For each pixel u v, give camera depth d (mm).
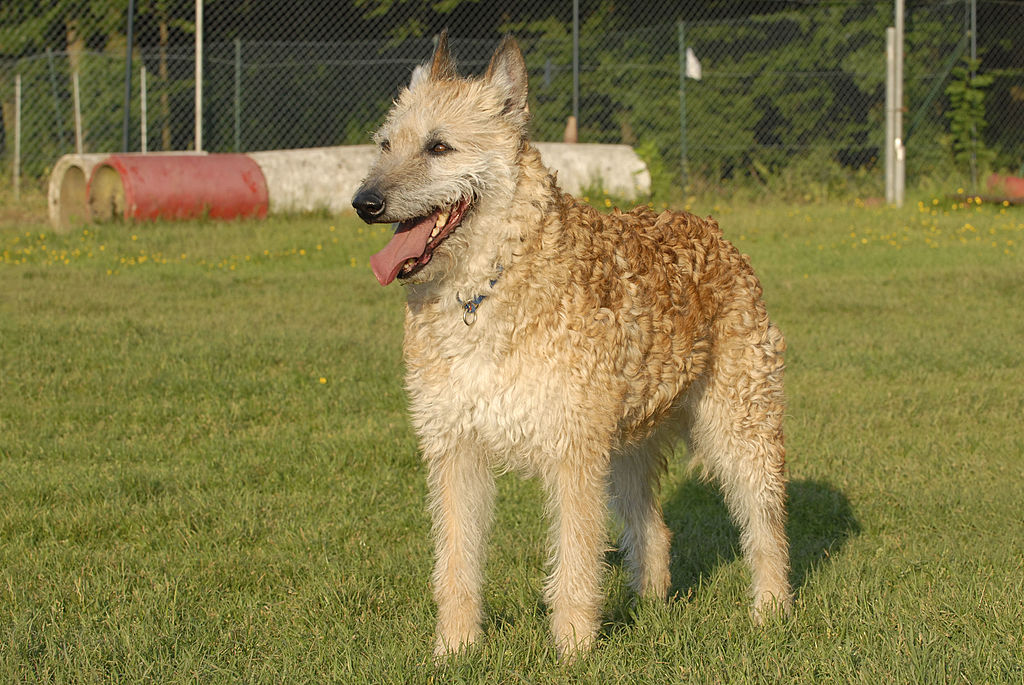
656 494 5988
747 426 5574
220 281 14969
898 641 4688
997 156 27562
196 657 4727
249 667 4652
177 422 8625
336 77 25422
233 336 11305
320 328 12016
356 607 5383
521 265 4578
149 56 22891
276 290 14453
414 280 4582
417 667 4559
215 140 25078
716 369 5523
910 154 25797
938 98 26562
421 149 4723
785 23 26125
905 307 13438
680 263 5281
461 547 4930
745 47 26000
